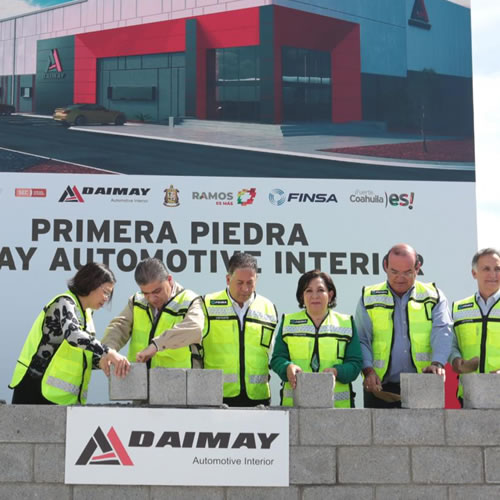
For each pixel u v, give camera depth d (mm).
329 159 10773
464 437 5969
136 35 11047
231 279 6867
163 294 6551
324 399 5957
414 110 11070
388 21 11180
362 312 7062
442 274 10547
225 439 5898
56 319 6152
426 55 11234
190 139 10789
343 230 10516
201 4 10961
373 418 5957
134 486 5840
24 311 10039
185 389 5941
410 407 5977
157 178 10555
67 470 5805
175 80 10938
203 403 5941
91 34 11086
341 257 10445
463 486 5945
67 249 10219
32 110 10969
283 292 10312
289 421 5938
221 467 5879
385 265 7074
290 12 10891
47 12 11141
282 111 10805
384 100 11047
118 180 10539
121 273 10211
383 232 10562
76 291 6258
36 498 5785
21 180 10469
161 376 5941
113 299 10117
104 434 5848
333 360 6676
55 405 5855
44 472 5797
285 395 6707
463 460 5957
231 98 10891
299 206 10539
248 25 10875
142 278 6477
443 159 10906
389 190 10719
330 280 6816
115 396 5895
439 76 11219
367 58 11062
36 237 10227
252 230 10438
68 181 10477
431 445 5957
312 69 10953
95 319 9977
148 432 5871
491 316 6910
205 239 10383
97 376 9695
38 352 6195
